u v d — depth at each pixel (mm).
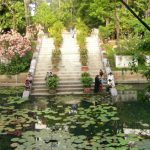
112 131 14805
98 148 12586
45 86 24000
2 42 26797
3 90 24422
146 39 8641
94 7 29828
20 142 13500
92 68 26812
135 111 18172
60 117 17156
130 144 13023
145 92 9695
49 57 28594
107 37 32125
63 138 13898
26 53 27984
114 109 18516
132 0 29531
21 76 26578
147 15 27625
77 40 30578
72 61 27750
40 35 33375
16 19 32625
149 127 15383
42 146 12992
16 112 18250
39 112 18156
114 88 23094
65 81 24531
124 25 28453
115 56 27438
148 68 8531
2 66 26781
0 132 14969
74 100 21203
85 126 15445
